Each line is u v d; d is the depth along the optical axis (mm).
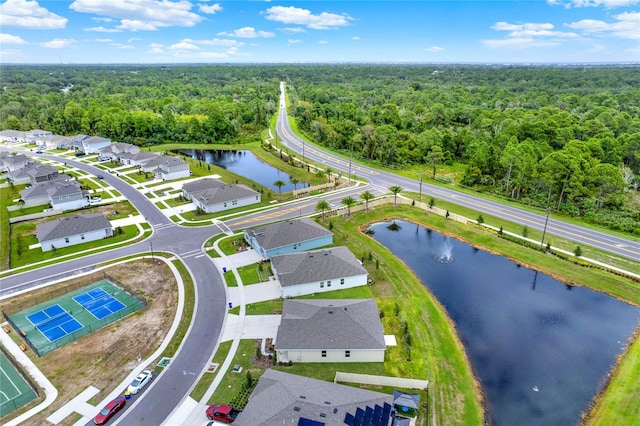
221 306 47844
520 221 73812
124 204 83562
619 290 52094
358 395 31672
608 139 102625
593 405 35156
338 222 73125
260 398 30969
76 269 57312
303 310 42219
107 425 31906
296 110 189500
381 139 120938
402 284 53188
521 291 52906
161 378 36750
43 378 37094
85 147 132500
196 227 71500
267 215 76688
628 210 77438
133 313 46906
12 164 107438
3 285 53312
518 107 184625
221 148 143125
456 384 36812
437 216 76562
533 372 39000
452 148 120000
